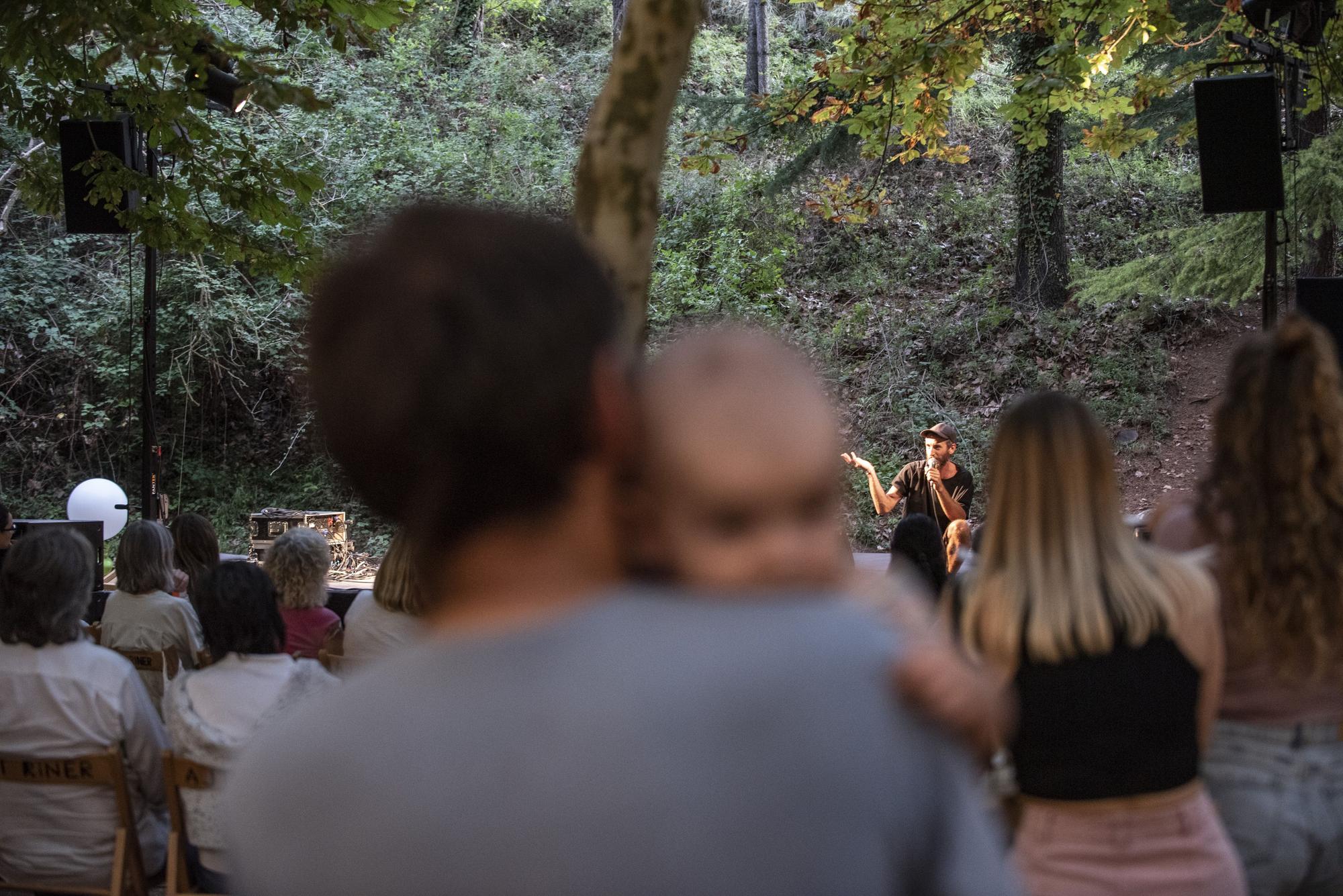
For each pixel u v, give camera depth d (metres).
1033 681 1.94
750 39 19.39
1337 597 2.03
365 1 6.12
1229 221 12.53
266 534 12.32
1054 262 16.16
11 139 13.36
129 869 3.25
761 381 0.73
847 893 0.63
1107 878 1.91
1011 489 1.98
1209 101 7.30
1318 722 2.12
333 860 0.65
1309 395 2.07
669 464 0.72
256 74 5.61
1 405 15.76
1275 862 2.12
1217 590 2.01
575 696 0.64
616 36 19.86
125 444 16.03
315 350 0.74
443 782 0.64
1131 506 13.48
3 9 5.93
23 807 3.21
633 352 0.78
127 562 4.23
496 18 21.48
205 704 2.99
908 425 14.88
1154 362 15.27
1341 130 11.08
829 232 17.94
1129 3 7.56
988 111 19.45
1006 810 2.03
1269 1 7.11
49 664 3.18
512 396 0.69
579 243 0.76
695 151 8.51
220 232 7.24
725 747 0.63
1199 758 1.99
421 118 17.50
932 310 16.52
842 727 0.64
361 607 3.40
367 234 0.77
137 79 7.02
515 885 0.62
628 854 0.62
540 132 17.83
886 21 7.65
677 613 0.68
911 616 0.78
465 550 0.72
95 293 15.70
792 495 0.72
